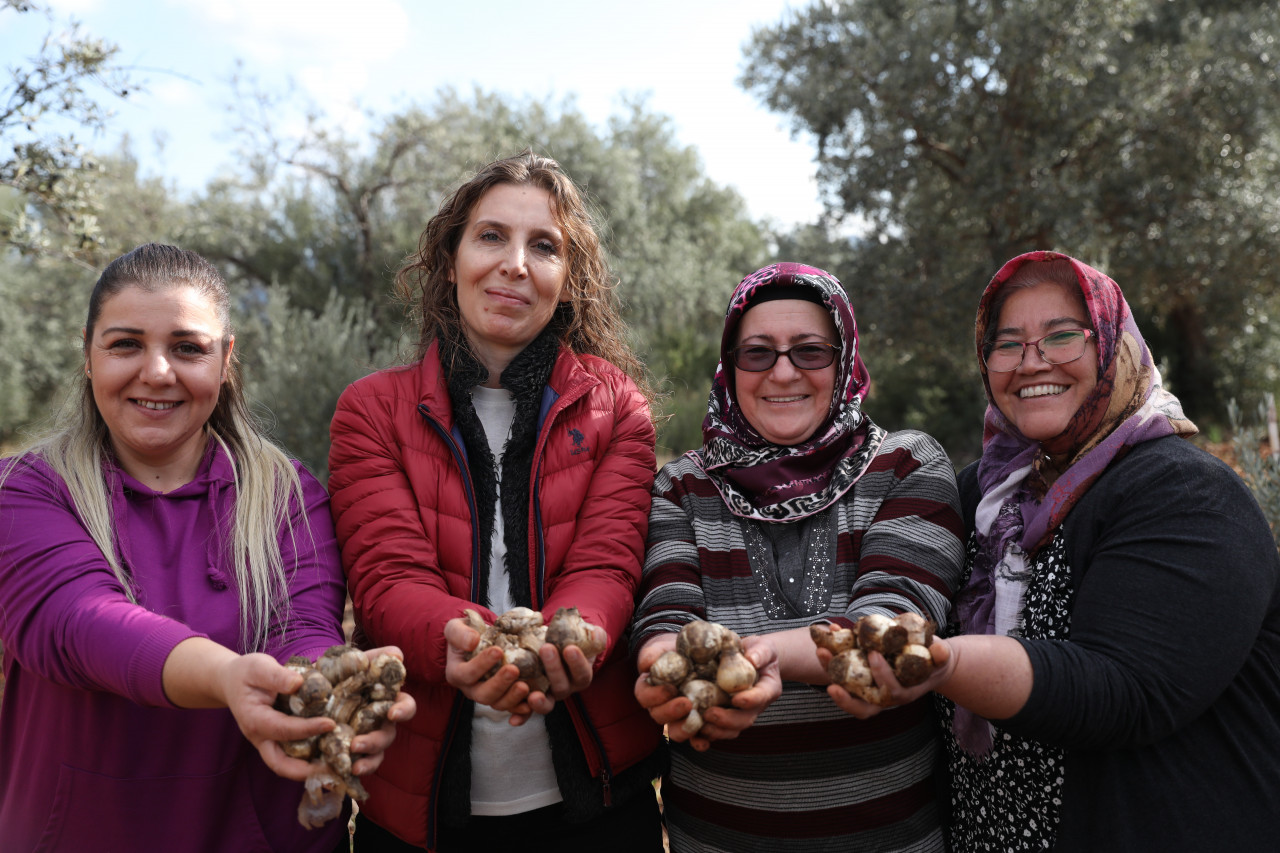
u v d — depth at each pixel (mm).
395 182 15297
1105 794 1494
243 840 1575
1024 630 1651
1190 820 1456
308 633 1654
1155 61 12070
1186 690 1420
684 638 1434
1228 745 1500
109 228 14281
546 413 1901
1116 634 1463
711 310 21031
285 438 7984
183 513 1669
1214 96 11586
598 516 1850
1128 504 1551
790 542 1850
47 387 15688
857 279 12742
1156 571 1473
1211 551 1461
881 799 1716
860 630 1384
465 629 1479
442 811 1725
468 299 1949
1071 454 1699
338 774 1308
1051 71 11438
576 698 1759
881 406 15281
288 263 16516
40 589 1452
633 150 22797
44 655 1428
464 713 1722
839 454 1929
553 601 1717
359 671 1373
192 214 16344
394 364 2227
